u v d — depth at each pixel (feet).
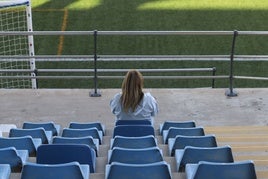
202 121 33.37
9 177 18.42
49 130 26.45
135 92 24.75
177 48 59.98
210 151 19.11
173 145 21.47
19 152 20.74
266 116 33.83
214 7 71.00
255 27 65.57
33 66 46.85
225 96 36.37
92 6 71.46
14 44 59.41
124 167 16.85
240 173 16.87
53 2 72.84
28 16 46.60
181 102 35.83
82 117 33.86
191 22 66.95
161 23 66.74
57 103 35.58
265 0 73.31
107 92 36.94
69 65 55.93
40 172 16.62
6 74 54.13
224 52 59.11
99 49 59.98
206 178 16.92
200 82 52.24
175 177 18.93
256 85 51.57
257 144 26.25
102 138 26.30
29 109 34.86
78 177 16.70
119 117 25.25
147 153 19.01
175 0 73.05
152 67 55.36
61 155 19.06
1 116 33.88
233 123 33.06
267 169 21.93
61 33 32.40
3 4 46.26
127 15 68.85
